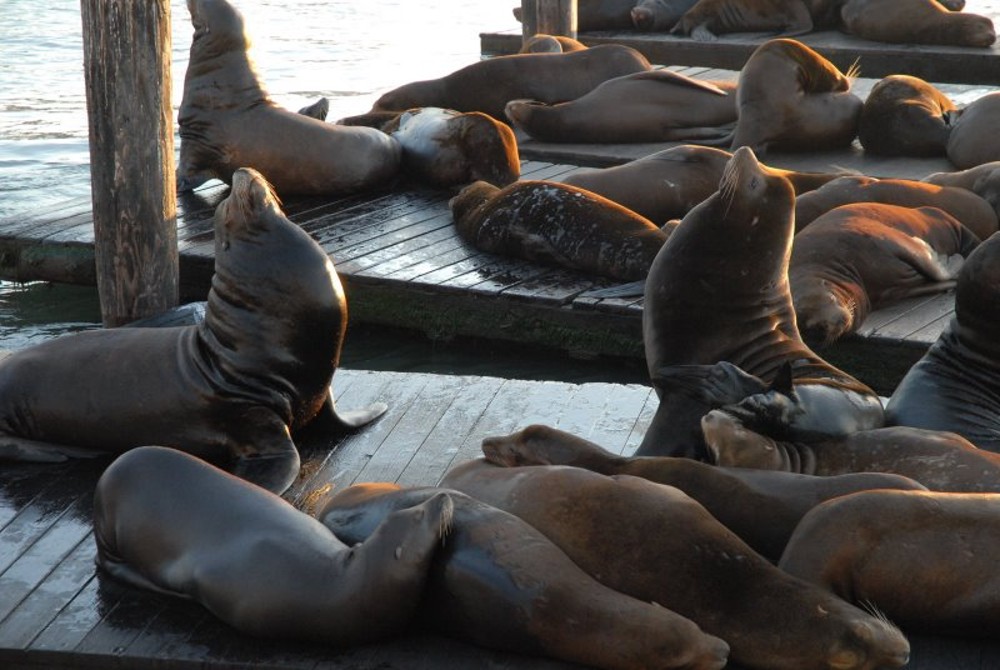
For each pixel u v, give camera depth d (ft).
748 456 62.44
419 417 81.76
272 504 56.95
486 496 57.72
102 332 77.05
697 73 202.39
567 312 106.52
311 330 73.41
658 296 74.28
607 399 84.64
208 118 135.03
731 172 71.77
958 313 73.10
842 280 101.19
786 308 75.05
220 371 73.00
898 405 73.00
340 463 74.84
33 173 160.35
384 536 52.60
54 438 75.36
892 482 56.13
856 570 51.83
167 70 98.78
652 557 52.37
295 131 135.03
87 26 96.48
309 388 75.05
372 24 287.89
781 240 72.90
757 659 49.52
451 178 140.26
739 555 51.62
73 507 69.26
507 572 51.72
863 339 99.04
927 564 51.72
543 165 154.51
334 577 53.26
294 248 73.05
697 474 58.85
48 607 59.06
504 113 172.76
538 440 63.31
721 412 63.52
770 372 72.95
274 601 53.83
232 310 72.90
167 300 102.06
